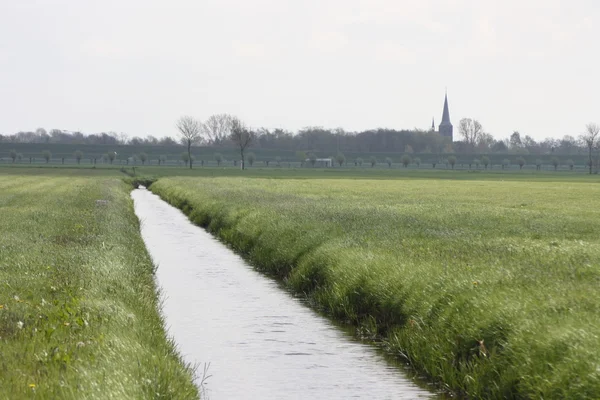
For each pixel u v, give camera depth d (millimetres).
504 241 29188
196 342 18781
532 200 68562
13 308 16922
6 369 12242
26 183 100562
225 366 16562
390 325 19203
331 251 26375
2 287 19797
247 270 31016
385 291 20328
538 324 13891
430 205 56188
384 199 65688
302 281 25984
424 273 19984
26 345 13758
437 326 16547
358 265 23141
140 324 16984
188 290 26234
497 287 17203
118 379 11922
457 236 31203
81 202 59875
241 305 23609
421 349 16406
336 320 21391
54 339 14383
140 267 26703
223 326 20578
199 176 148125
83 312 16688
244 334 19625
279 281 28266
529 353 13078
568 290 16688
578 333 12867
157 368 13398
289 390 14836
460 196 75000
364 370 16297
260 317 21797
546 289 16797
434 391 14773
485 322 15086
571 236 32844
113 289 19969
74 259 25422
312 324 20922
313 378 15703
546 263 21703
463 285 17828
